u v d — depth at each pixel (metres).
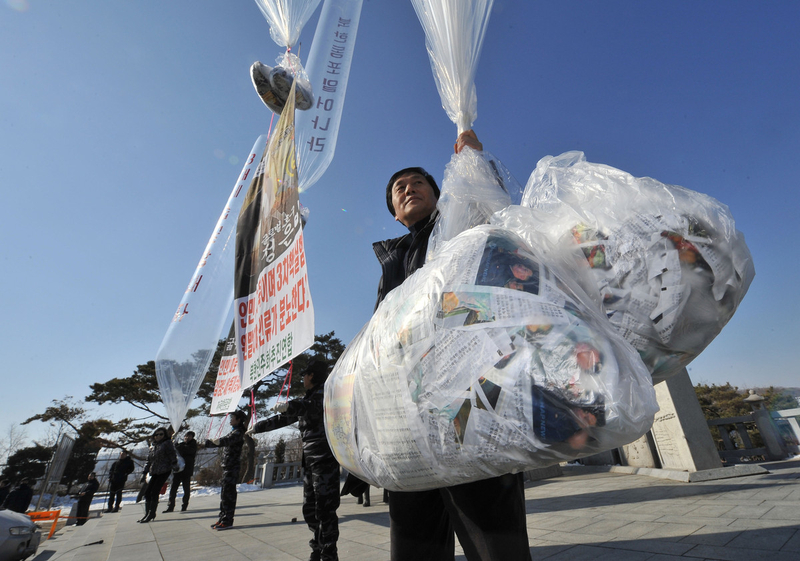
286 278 1.51
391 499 1.07
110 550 3.64
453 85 1.29
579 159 0.99
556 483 5.28
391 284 1.35
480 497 0.87
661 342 0.66
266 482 12.09
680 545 2.00
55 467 13.44
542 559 2.10
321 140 2.27
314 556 2.69
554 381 0.52
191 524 5.31
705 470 3.97
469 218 1.06
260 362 1.59
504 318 0.58
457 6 1.28
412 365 0.63
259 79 2.17
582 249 0.73
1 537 5.28
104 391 21.33
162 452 6.33
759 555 1.71
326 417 0.87
